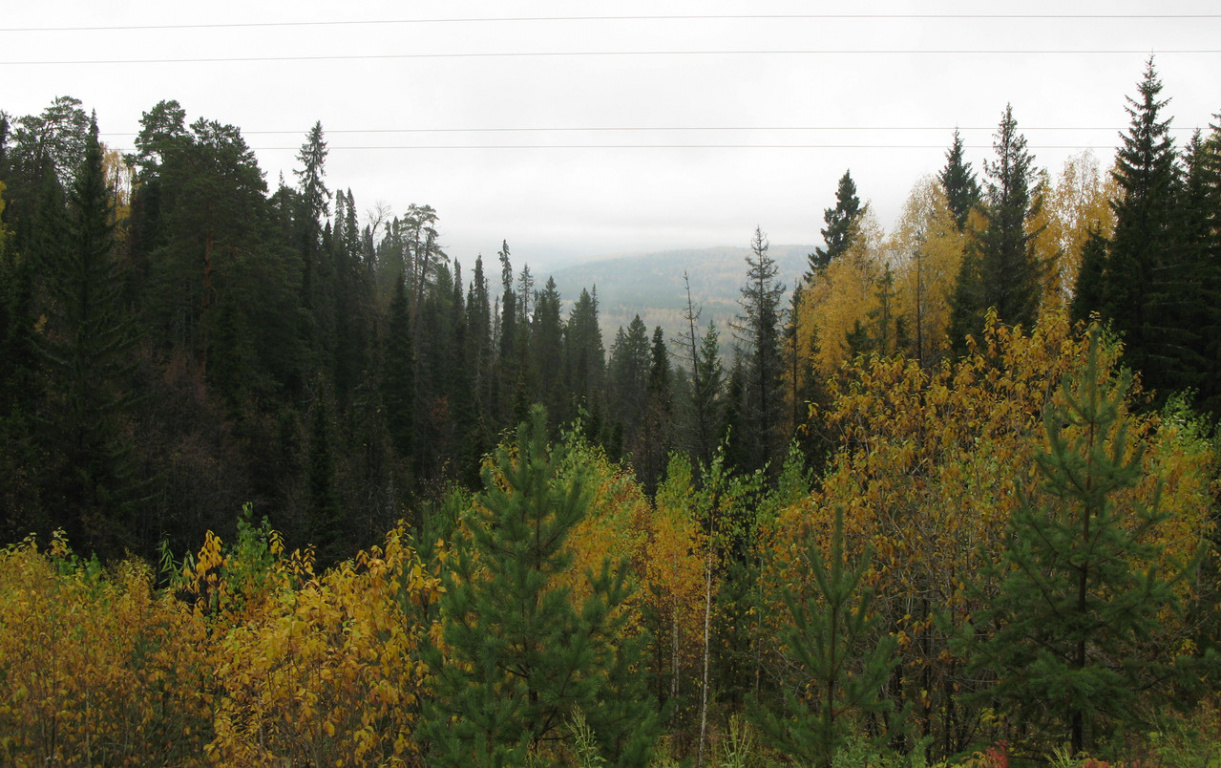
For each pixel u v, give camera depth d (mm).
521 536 7832
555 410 70062
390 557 8531
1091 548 7797
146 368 35406
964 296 29828
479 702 7176
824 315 37812
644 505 17578
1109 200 28719
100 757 10102
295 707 8078
